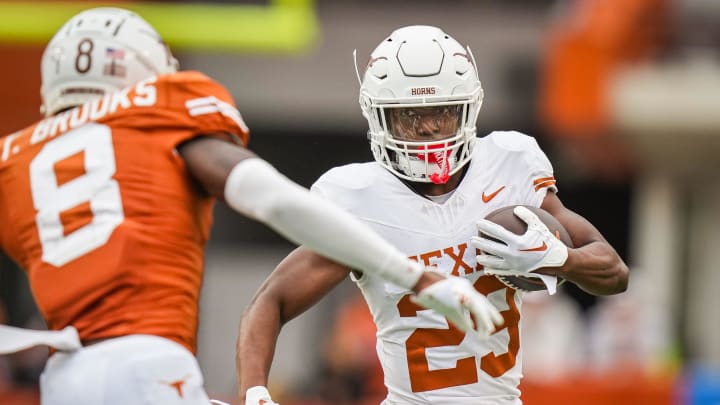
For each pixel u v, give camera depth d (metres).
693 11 38.28
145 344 9.65
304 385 36.94
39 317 41.19
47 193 10.12
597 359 34.16
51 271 9.98
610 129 38.12
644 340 34.28
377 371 32.94
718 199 45.28
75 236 9.91
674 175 44.69
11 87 35.50
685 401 26.69
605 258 12.45
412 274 9.47
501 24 47.03
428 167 12.33
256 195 9.34
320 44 47.31
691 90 37.59
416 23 46.97
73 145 10.15
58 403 9.77
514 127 46.44
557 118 36.81
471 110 12.49
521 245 11.83
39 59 35.66
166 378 9.62
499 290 12.55
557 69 36.59
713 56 38.44
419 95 12.29
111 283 9.75
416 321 12.53
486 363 12.59
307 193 9.36
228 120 10.12
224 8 33.50
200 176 9.88
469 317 12.43
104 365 9.59
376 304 12.73
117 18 10.73
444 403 12.59
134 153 9.97
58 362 9.90
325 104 47.47
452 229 12.48
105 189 9.92
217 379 48.97
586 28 36.25
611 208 50.84
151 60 10.70
